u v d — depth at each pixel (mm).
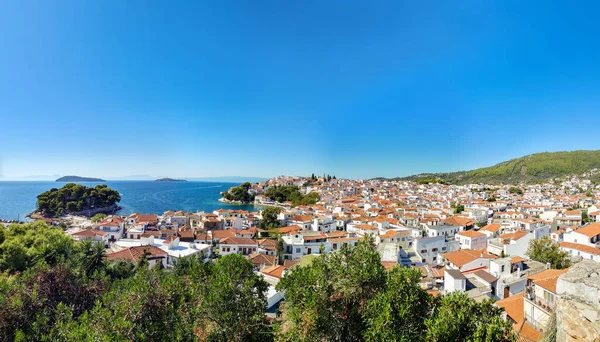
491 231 85750
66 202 177875
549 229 83125
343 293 20047
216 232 100875
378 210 142875
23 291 22000
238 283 23438
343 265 21156
